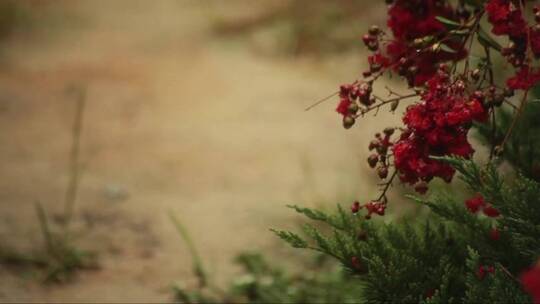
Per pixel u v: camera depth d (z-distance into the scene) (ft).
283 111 21.61
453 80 8.03
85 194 16.52
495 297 7.88
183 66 25.20
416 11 8.93
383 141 8.24
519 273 8.76
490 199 7.93
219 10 31.24
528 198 7.86
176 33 28.86
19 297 12.85
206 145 19.38
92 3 32.96
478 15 8.41
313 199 16.74
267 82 23.80
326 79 24.23
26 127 19.92
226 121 20.90
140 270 14.01
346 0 29.55
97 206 16.06
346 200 16.52
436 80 7.95
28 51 26.50
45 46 27.17
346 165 18.43
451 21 8.71
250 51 26.76
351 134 20.06
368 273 9.03
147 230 15.37
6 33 28.12
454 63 8.51
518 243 8.43
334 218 9.60
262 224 15.79
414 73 8.59
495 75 18.45
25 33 28.35
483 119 8.15
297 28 27.76
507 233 8.85
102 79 23.80
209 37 28.22
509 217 7.94
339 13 28.48
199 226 15.65
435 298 8.27
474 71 8.11
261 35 27.91
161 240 15.03
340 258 9.08
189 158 18.62
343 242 9.12
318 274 14.06
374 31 8.60
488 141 10.38
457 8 9.04
